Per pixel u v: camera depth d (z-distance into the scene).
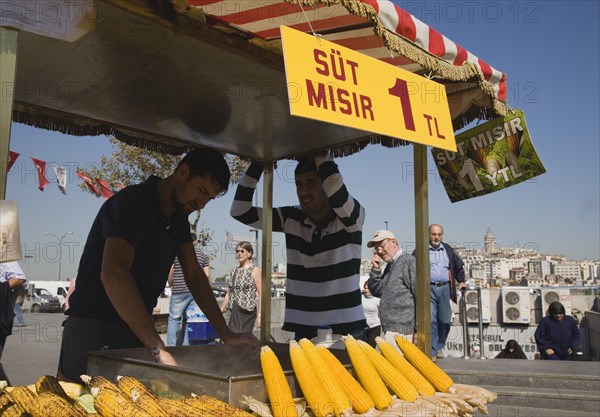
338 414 1.86
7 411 1.67
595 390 5.89
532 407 5.73
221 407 1.65
